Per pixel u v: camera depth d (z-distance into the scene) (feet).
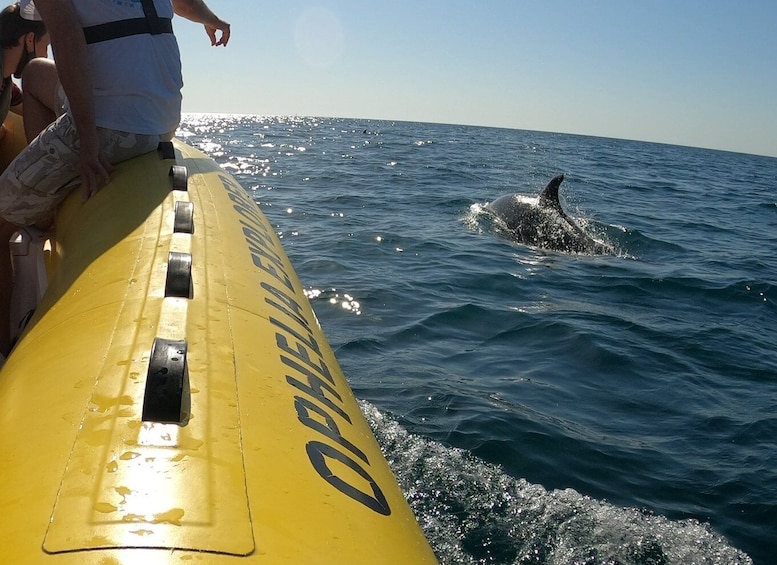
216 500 3.94
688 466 13.43
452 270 27.53
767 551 11.07
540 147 157.17
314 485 4.57
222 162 70.03
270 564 3.64
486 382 16.60
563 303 24.00
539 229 34.71
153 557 3.47
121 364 5.20
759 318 24.43
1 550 3.57
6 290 10.82
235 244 8.50
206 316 6.17
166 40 10.43
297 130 172.04
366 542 4.34
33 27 11.30
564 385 16.87
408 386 15.88
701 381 17.90
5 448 4.58
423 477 12.26
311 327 7.93
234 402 5.02
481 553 10.49
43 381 5.31
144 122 10.12
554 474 12.72
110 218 8.47
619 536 11.10
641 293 26.37
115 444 4.26
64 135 9.68
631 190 67.21
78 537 3.54
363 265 27.61
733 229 45.47
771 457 13.98
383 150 101.40
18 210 10.14
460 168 75.61
